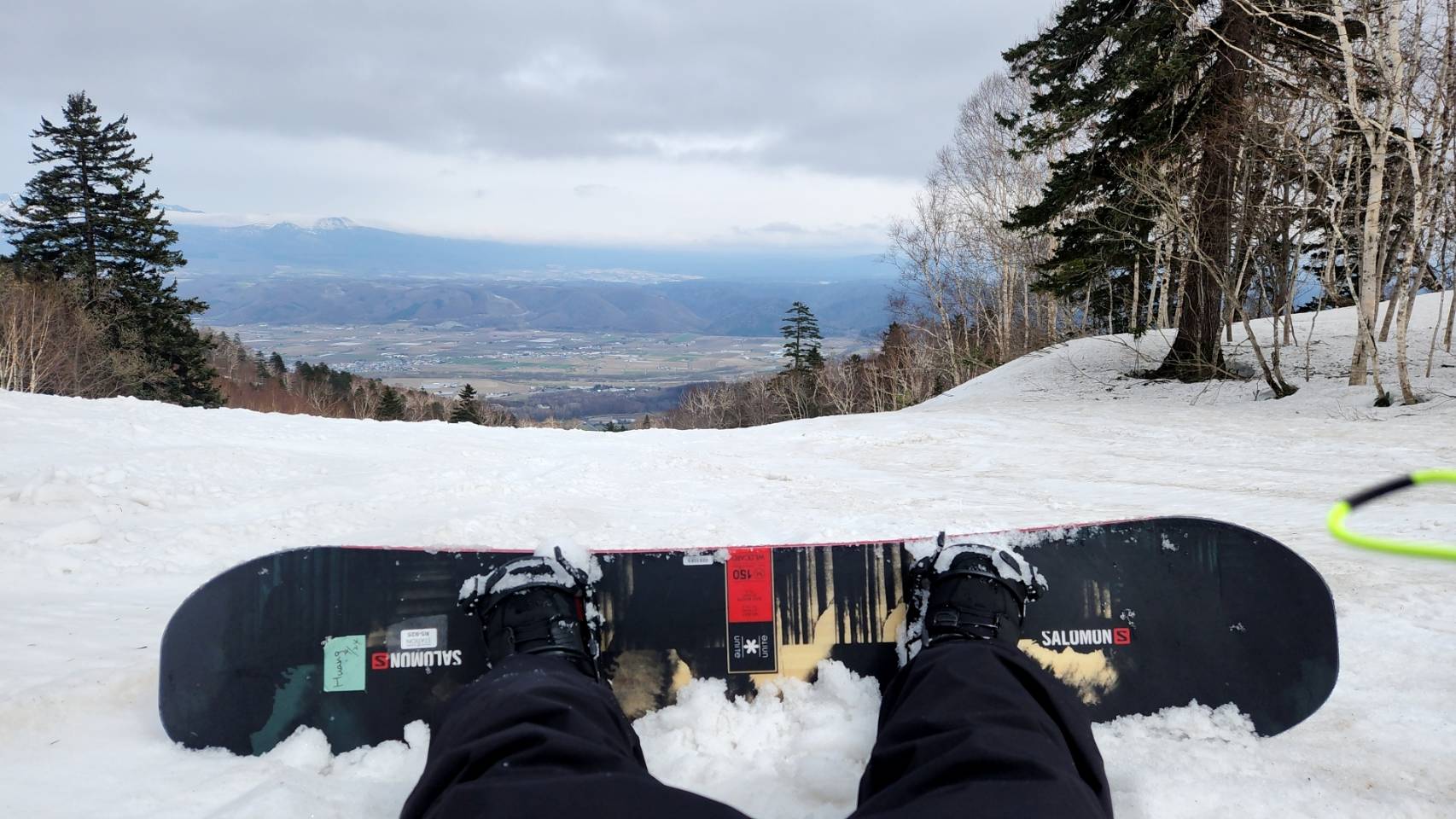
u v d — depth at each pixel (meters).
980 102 30.95
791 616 2.12
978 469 8.52
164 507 5.55
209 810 1.64
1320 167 13.98
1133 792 1.70
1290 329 16.83
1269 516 5.59
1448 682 2.19
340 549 2.01
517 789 1.12
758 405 57.09
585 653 1.84
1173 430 10.89
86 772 1.78
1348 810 1.61
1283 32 13.42
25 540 4.36
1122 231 16.02
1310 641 1.96
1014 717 1.33
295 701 1.96
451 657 1.99
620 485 7.28
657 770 1.89
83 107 35.25
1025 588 1.94
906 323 40.88
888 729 1.44
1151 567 2.07
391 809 1.69
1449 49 11.52
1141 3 15.34
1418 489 6.29
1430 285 16.95
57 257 35.53
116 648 2.63
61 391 31.42
